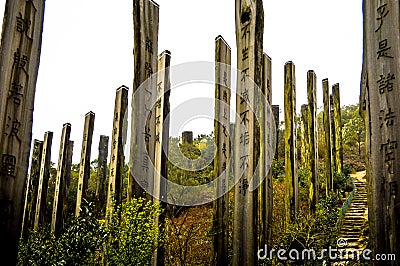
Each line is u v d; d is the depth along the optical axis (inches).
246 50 239.5
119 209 224.7
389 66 135.9
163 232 244.8
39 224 477.7
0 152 146.5
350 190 651.5
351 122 1181.1
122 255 202.8
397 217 125.7
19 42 157.8
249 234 217.5
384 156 133.1
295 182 374.6
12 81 153.5
